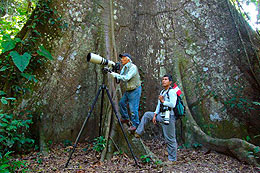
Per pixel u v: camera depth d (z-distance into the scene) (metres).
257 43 5.44
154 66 5.40
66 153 4.08
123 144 3.95
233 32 5.32
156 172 3.19
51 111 4.55
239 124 4.79
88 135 4.73
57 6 4.88
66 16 4.92
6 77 4.31
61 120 4.61
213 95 4.98
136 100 3.81
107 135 3.99
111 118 4.18
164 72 5.35
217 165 3.61
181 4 5.66
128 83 3.79
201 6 5.55
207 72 5.15
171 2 5.71
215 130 4.79
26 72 4.35
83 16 5.05
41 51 4.20
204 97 5.02
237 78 5.02
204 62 5.22
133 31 5.51
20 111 4.27
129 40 5.39
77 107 4.75
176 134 4.89
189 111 4.80
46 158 3.82
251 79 5.00
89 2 5.15
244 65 5.09
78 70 4.85
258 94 4.91
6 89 4.25
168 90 3.53
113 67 3.61
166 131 3.59
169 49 5.46
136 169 3.31
